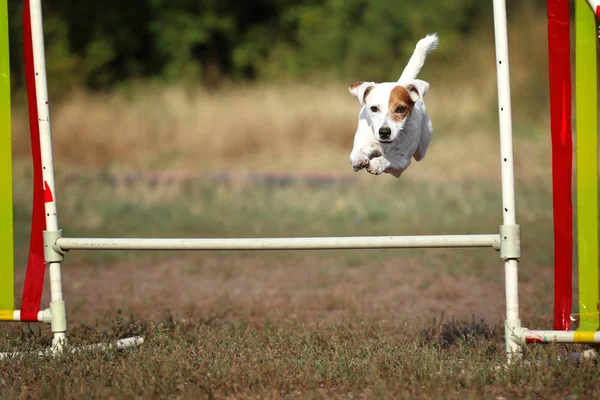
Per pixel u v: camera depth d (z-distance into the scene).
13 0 30.48
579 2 6.71
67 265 13.70
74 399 6.14
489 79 27.31
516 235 6.78
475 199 18.19
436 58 29.00
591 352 6.82
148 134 25.02
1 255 7.59
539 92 26.31
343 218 17.09
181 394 6.40
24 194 19.27
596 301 6.79
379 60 30.47
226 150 24.20
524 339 6.78
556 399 6.03
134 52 34.78
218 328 8.85
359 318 9.08
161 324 7.97
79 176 20.94
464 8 30.77
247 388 6.38
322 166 22.38
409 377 6.46
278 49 33.28
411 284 11.94
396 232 15.32
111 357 7.23
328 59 31.61
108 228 16.55
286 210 18.02
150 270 13.38
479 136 24.12
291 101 26.27
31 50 7.43
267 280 12.51
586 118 6.76
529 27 27.84
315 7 34.03
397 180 20.36
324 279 12.36
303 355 7.23
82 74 32.44
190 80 31.77
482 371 6.43
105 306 10.56
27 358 7.16
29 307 7.61
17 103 29.03
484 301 10.69
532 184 19.53
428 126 7.88
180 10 33.97
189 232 16.17
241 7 34.88
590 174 6.78
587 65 6.73
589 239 6.80
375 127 7.10
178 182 20.14
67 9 33.66
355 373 6.59
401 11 30.88
